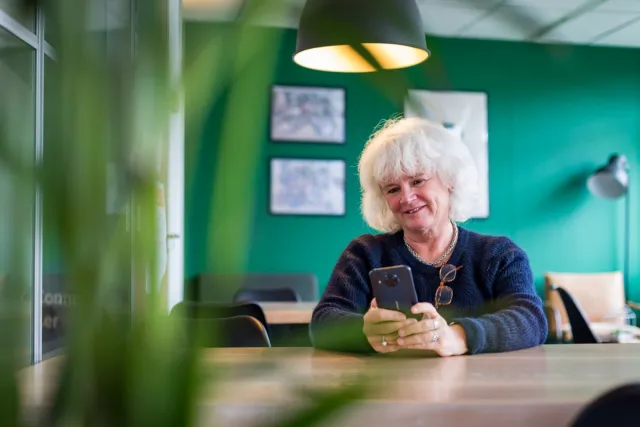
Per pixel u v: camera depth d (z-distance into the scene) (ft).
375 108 19.98
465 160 6.27
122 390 1.22
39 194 1.09
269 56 1.13
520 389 3.34
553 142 20.85
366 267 6.31
